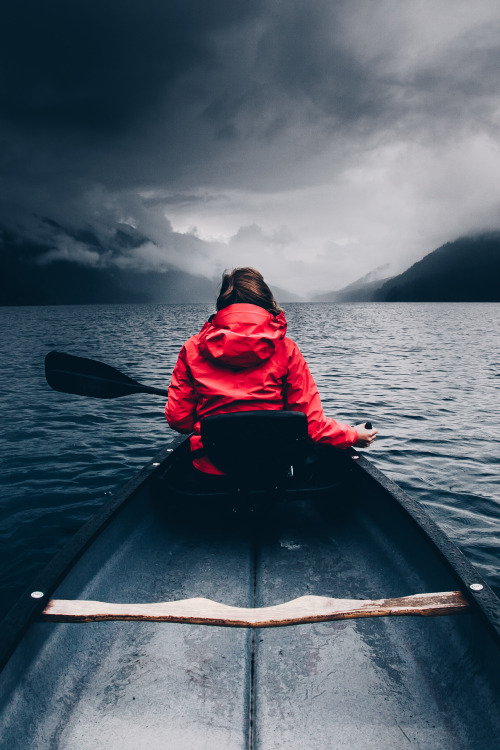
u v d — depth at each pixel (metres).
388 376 14.20
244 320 2.17
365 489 2.92
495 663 1.63
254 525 2.93
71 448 6.64
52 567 1.95
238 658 1.95
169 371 15.65
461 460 6.20
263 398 2.26
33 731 1.57
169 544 2.76
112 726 1.65
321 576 2.46
